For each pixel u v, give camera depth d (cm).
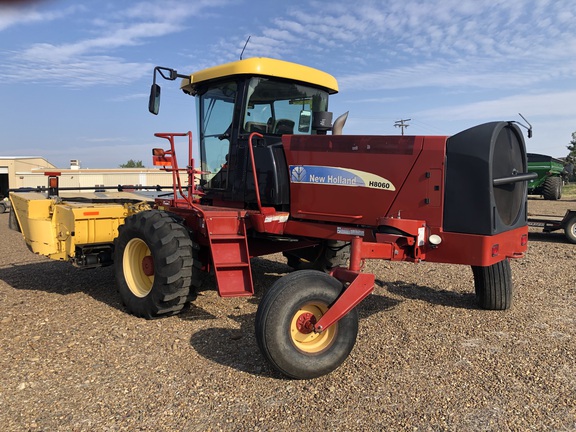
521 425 281
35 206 592
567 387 327
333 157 459
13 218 698
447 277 670
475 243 389
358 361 374
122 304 525
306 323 348
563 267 738
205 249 510
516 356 381
